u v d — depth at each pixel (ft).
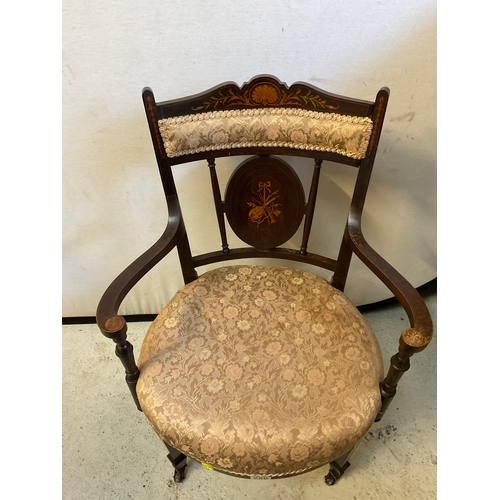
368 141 2.45
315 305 2.86
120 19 2.47
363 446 3.65
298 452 2.22
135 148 3.12
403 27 2.55
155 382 2.46
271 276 3.10
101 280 4.20
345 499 3.36
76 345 4.52
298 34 2.56
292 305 2.86
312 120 2.51
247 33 2.55
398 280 2.39
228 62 2.68
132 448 3.72
